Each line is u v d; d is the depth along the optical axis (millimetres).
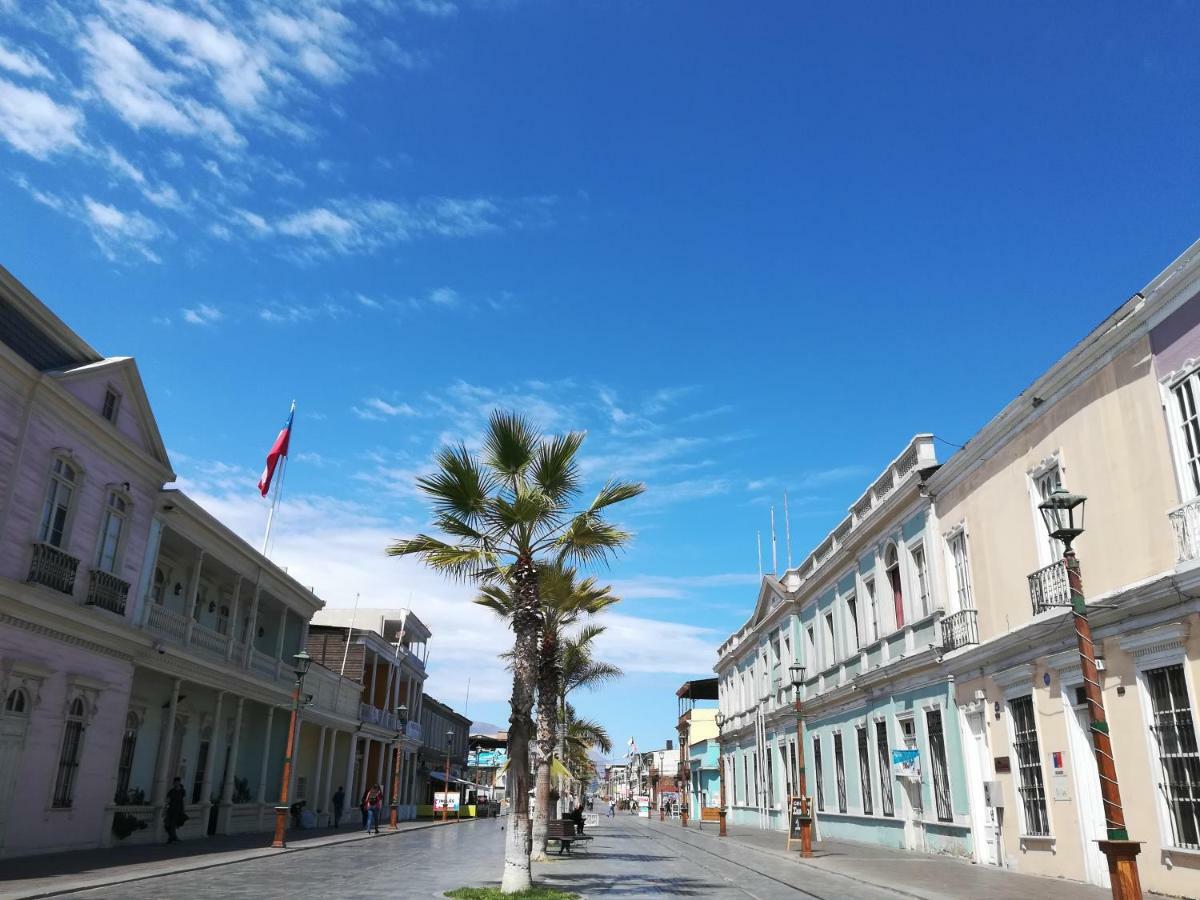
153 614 22531
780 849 24281
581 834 31453
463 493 14633
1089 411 14633
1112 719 13633
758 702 40938
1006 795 17469
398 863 19438
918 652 21469
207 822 25922
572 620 24500
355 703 40625
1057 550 15609
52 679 18188
